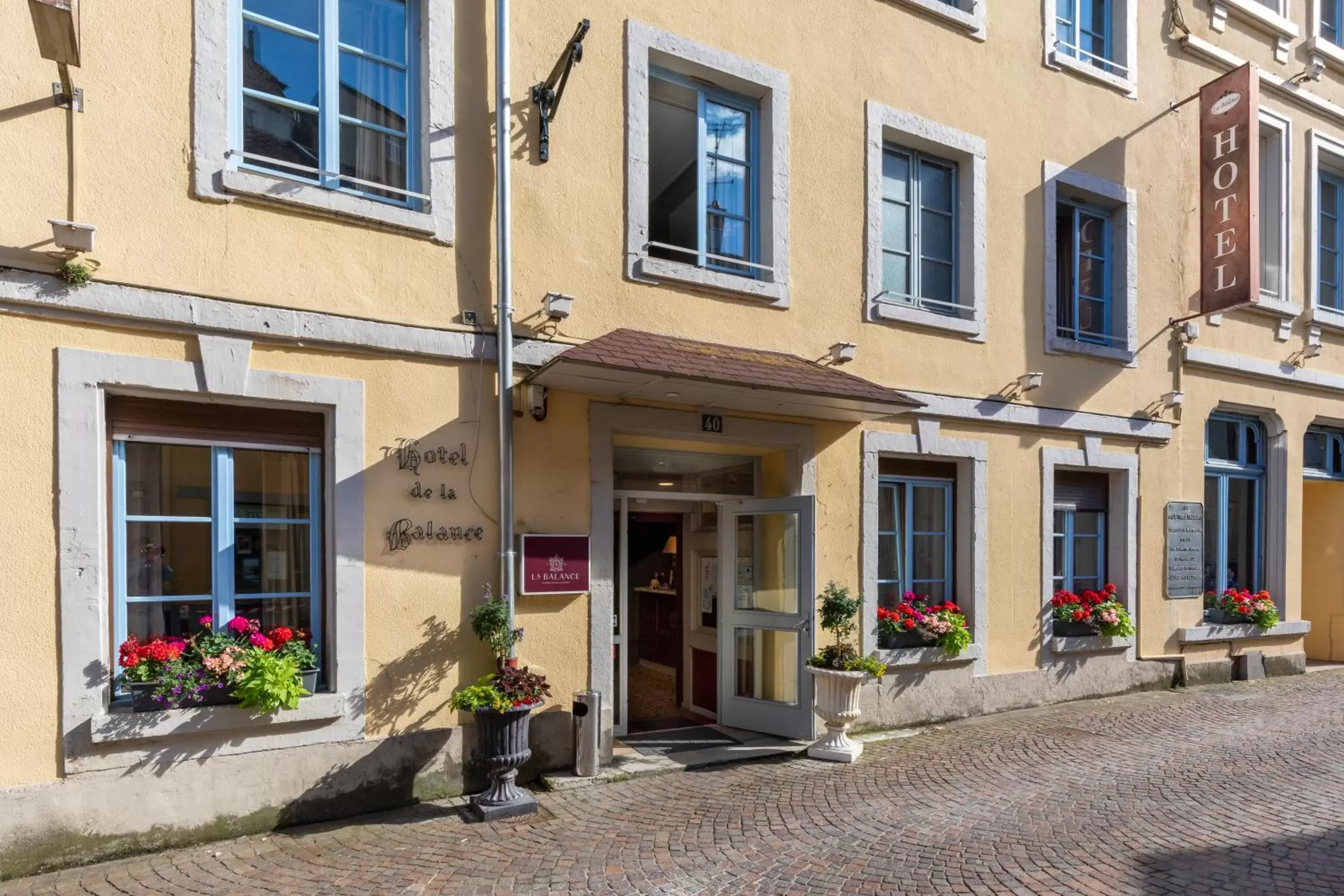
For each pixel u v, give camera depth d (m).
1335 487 11.73
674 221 7.16
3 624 4.37
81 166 4.63
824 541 7.42
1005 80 8.62
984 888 4.21
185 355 4.90
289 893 4.19
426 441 5.67
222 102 5.04
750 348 7.03
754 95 7.34
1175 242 9.88
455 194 5.84
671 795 5.71
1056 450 8.84
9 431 4.42
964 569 8.28
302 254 5.27
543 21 6.25
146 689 4.70
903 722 7.67
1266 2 11.05
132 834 4.61
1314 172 11.11
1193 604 9.90
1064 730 7.58
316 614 5.41
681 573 8.44
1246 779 6.05
